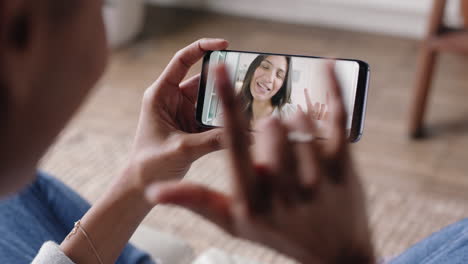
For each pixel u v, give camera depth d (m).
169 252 0.96
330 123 0.26
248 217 0.26
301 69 0.63
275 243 0.26
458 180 1.78
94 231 0.61
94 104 2.16
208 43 0.63
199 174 1.78
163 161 0.60
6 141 0.24
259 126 0.26
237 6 2.99
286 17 2.93
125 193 0.60
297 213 0.26
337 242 0.26
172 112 0.66
